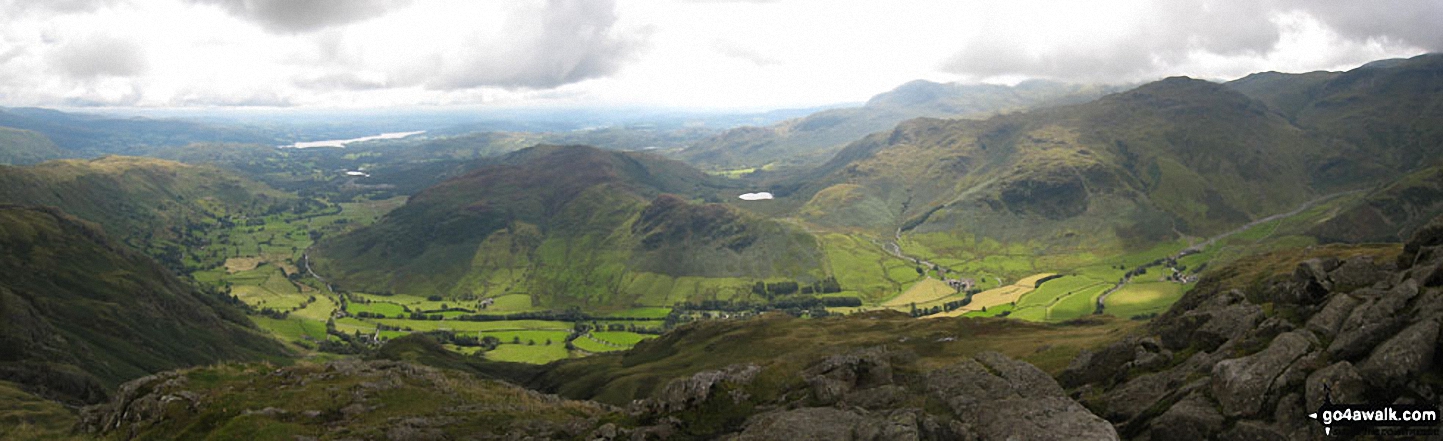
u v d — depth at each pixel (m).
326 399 53.78
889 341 136.12
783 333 167.88
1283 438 27.41
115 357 196.25
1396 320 31.73
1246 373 31.36
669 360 160.38
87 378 146.00
